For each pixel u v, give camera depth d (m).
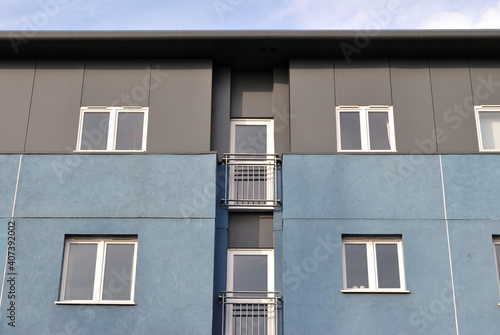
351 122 14.98
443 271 13.09
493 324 12.70
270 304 13.43
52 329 12.77
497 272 13.21
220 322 13.34
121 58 15.52
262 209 14.27
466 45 15.08
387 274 13.31
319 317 12.83
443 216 13.48
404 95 15.10
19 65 15.48
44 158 13.97
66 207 13.62
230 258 14.01
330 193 13.69
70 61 15.52
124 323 12.78
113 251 13.50
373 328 12.75
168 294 12.95
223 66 15.79
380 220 13.49
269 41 14.98
